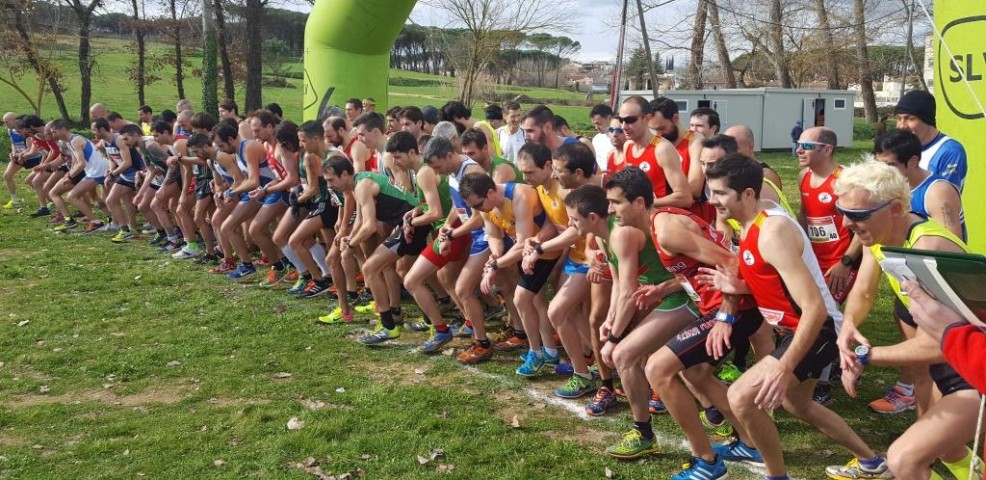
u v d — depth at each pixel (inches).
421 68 2379.4
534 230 208.5
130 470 163.3
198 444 175.8
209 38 831.7
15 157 531.2
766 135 1169.4
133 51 1200.2
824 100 1191.6
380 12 422.6
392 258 246.5
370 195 248.2
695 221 149.3
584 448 174.7
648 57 690.8
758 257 130.5
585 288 196.2
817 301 125.0
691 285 151.5
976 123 210.4
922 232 119.4
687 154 221.6
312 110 452.1
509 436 180.5
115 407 201.6
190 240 392.8
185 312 294.4
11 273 356.8
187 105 466.6
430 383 218.1
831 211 191.9
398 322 276.8
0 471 162.4
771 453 138.9
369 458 169.0
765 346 175.9
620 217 157.2
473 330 237.1
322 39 440.8
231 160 335.9
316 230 303.1
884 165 118.3
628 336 161.0
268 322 278.7
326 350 247.9
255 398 206.2
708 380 151.9
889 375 216.7
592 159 187.0
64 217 466.9
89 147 449.4
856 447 147.6
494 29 1004.6
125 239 434.6
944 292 98.7
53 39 1026.7
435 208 235.5
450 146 222.5
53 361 238.5
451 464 166.1
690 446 159.5
